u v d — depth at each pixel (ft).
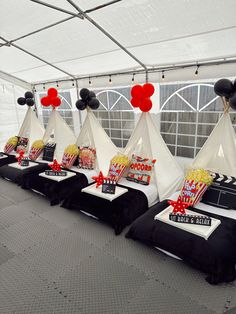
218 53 10.07
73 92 17.46
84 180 11.14
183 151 14.26
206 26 7.97
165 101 13.91
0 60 13.71
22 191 11.94
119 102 16.06
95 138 12.49
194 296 5.44
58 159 14.17
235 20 7.42
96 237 7.91
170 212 7.30
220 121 8.43
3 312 5.16
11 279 6.11
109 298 5.45
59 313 5.11
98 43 10.41
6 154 16.31
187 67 11.31
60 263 6.67
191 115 13.28
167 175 10.10
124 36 9.40
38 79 18.04
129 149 11.04
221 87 7.29
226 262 5.64
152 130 10.45
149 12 7.60
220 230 6.32
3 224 8.83
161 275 6.12
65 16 8.45
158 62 11.84
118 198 8.65
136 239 7.40
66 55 12.36
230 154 8.37
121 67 13.52
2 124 19.69
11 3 7.66
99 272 6.28
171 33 8.73
